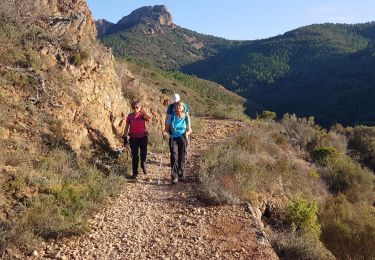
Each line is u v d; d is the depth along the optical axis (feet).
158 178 30.01
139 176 30.68
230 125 59.47
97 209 23.22
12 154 24.82
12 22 36.81
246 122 65.36
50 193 22.76
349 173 50.19
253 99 448.65
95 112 36.06
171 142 29.48
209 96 335.26
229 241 20.61
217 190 26.12
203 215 23.70
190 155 38.17
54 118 31.04
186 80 358.43
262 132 51.26
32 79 32.58
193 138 47.83
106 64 42.16
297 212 28.60
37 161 25.82
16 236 18.12
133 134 30.30
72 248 18.94
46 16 40.63
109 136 36.52
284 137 58.23
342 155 63.87
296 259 22.91
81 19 42.11
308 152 61.46
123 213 23.47
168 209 24.54
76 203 22.38
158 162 35.22
